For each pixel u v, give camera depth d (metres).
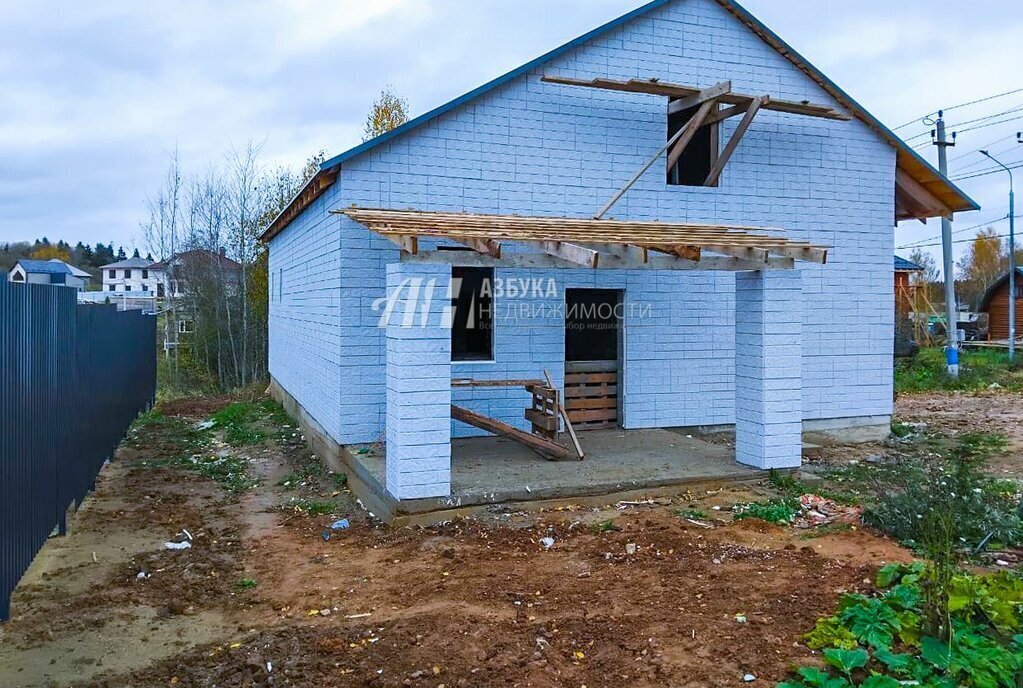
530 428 10.84
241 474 10.92
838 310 12.33
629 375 11.33
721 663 4.41
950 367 23.48
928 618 4.59
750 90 11.66
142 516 8.53
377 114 33.69
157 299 35.16
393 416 7.64
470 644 4.68
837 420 12.41
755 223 11.76
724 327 11.75
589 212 10.87
